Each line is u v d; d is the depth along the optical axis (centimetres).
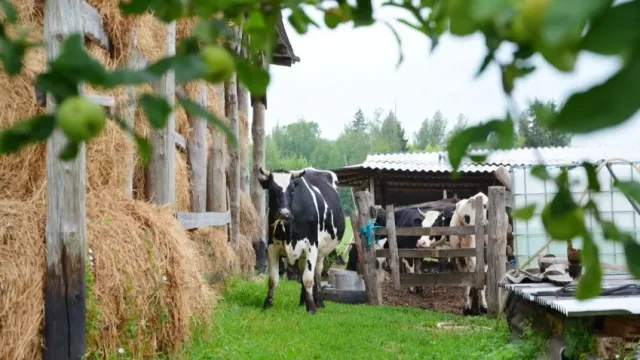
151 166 618
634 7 34
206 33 63
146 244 473
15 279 392
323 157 7225
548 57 36
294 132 7569
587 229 59
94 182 497
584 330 531
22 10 443
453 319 954
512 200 1009
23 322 391
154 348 474
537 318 634
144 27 594
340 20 82
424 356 664
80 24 393
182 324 499
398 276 1074
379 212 1412
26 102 427
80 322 409
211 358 516
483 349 679
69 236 405
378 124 7519
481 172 1672
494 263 1010
